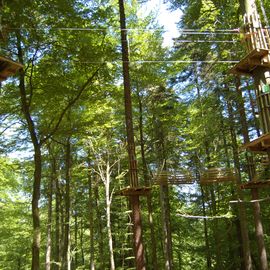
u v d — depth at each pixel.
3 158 16.64
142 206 22.64
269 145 6.73
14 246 25.52
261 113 7.22
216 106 17.45
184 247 23.53
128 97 12.62
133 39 17.52
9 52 11.98
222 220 21.05
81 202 24.05
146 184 17.50
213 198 20.33
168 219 19.67
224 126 17.59
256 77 7.42
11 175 19.36
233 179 13.48
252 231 20.06
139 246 10.99
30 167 18.92
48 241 19.03
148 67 17.58
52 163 20.64
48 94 13.20
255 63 7.25
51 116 15.23
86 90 13.80
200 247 23.11
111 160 19.91
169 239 19.39
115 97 14.90
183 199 22.95
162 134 20.36
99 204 22.61
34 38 11.74
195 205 23.64
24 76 13.07
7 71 5.39
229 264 21.80
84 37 11.97
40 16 11.86
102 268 20.42
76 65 12.97
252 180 12.82
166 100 19.98
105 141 18.75
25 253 26.58
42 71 12.66
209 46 15.21
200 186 22.31
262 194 18.67
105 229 21.50
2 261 27.11
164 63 17.94
